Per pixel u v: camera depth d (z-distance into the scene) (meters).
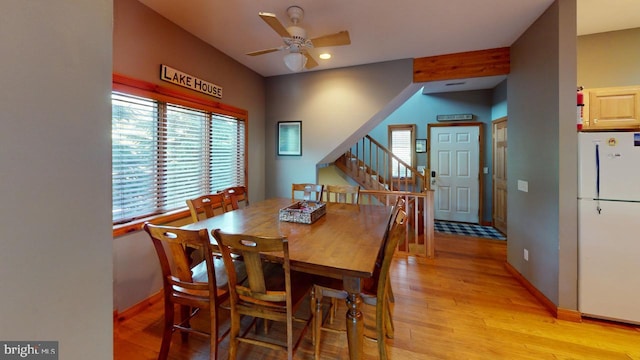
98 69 0.50
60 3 0.45
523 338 1.90
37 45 0.42
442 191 5.39
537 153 2.46
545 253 2.33
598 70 2.67
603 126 2.20
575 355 1.74
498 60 3.11
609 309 2.05
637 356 1.73
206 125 3.08
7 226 0.40
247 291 1.45
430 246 3.39
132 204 2.27
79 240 0.48
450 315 2.18
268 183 4.22
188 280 1.56
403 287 2.64
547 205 2.30
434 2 2.21
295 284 1.65
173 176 2.65
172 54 2.53
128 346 1.82
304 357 1.72
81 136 0.48
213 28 2.65
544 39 2.34
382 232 1.82
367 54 3.29
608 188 2.02
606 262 2.04
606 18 2.41
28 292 0.42
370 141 5.06
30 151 0.42
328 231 1.84
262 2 2.21
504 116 4.46
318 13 2.37
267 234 1.76
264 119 4.18
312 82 3.93
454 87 4.96
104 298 0.52
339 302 2.34
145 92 2.26
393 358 1.71
